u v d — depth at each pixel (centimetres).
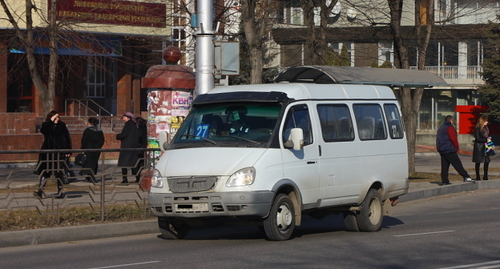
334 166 1330
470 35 4566
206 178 1173
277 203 1209
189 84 1878
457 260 1047
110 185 1472
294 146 1208
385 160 1466
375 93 1495
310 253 1112
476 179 2530
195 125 1296
